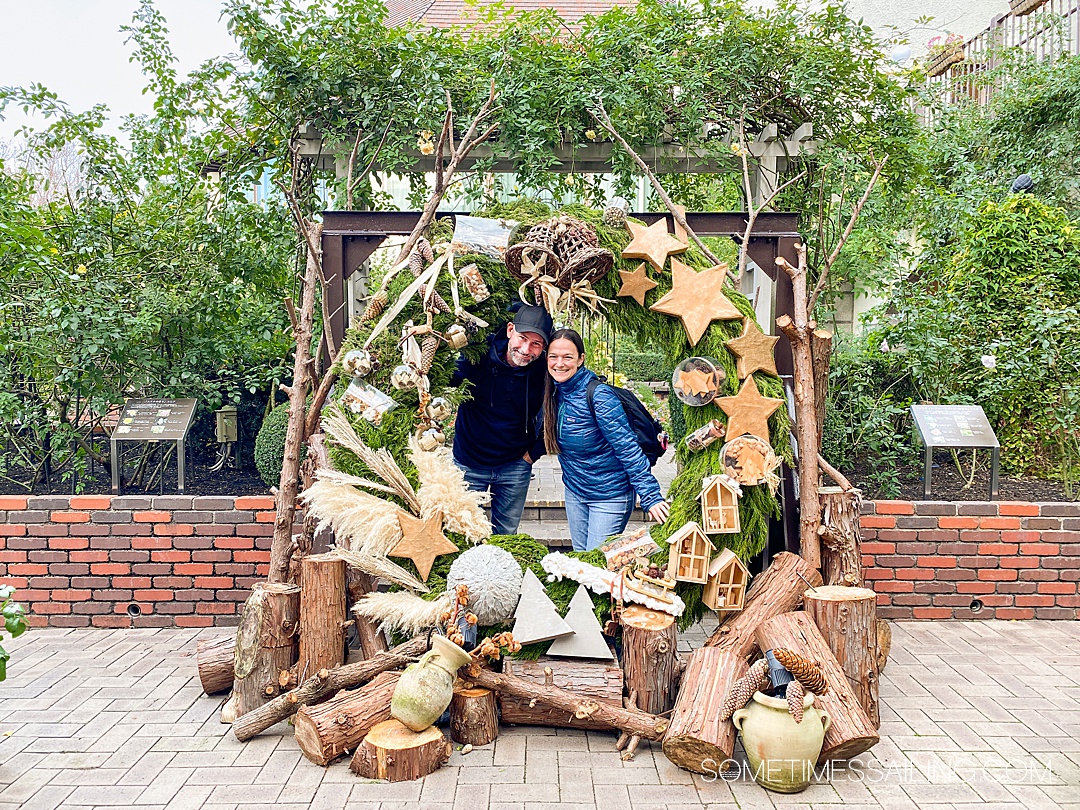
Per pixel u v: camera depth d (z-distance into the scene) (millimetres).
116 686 3928
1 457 5320
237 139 5754
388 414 3822
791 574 3779
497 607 3422
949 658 4359
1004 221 5961
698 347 3902
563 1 9000
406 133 5324
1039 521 4961
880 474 5430
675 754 3088
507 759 3201
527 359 3930
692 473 3814
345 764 3164
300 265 5691
